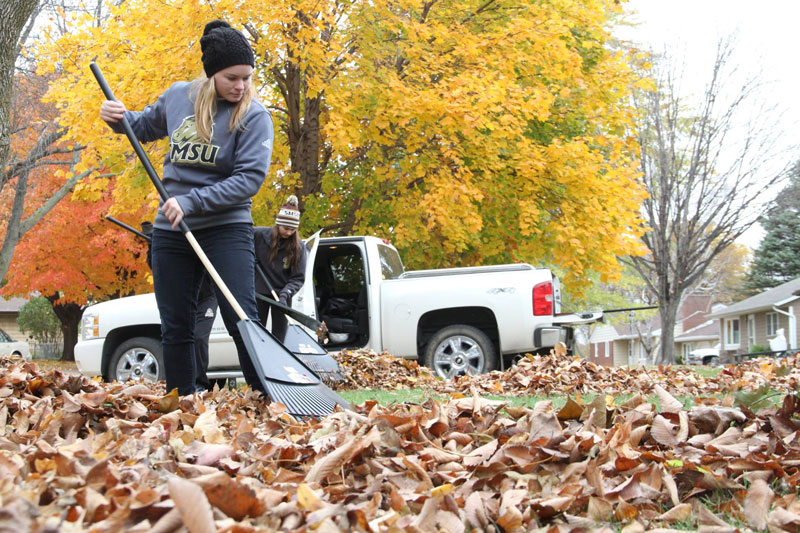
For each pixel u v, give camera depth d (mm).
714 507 2297
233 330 3996
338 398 4074
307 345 5957
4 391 3594
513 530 2020
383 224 12977
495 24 12852
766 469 2527
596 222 12508
